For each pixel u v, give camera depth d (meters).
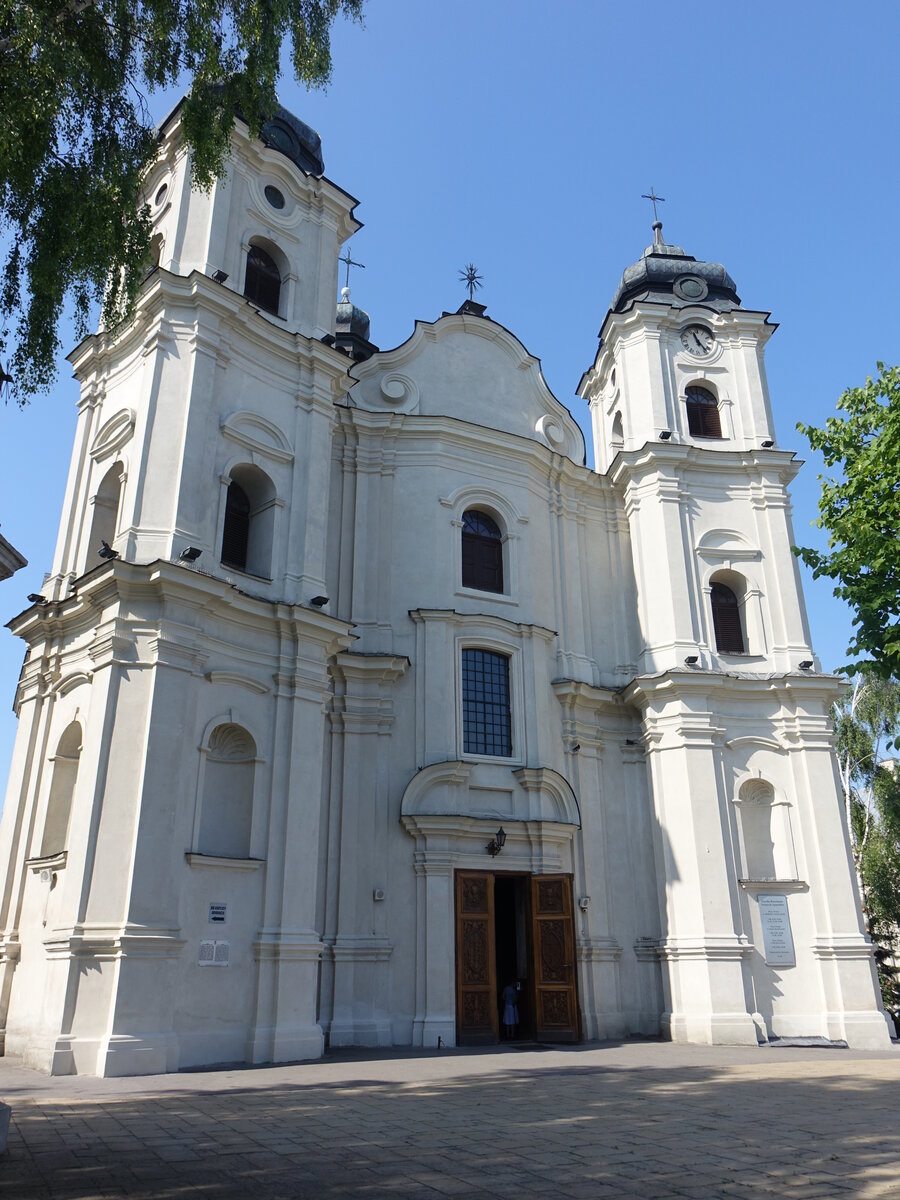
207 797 17.86
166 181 22.53
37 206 12.09
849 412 19.22
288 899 17.78
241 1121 10.45
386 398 25.84
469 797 22.62
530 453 26.53
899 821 33.75
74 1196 7.20
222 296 20.05
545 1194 7.28
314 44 13.52
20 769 19.53
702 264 30.88
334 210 24.27
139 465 18.64
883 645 17.56
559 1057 18.06
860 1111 11.18
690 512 27.17
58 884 17.22
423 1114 10.97
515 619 24.91
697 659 25.08
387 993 20.41
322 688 19.69
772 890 23.41
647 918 24.09
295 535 20.55
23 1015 17.11
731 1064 16.73
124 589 17.23
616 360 30.05
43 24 11.34
